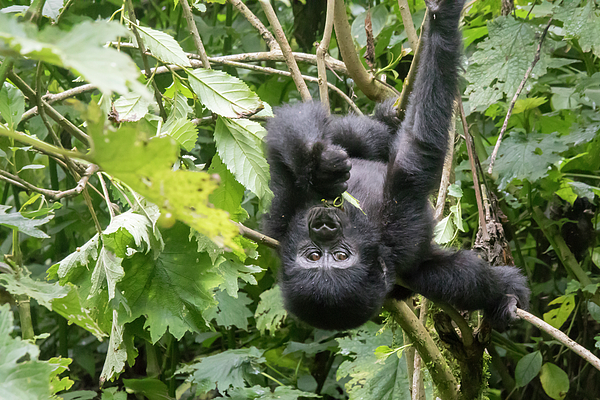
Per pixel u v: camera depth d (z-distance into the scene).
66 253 5.97
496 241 4.02
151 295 2.74
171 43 2.83
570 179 4.92
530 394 5.66
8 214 2.37
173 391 5.39
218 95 2.78
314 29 5.97
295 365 5.89
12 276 2.03
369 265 3.49
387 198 3.67
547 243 5.73
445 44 3.42
